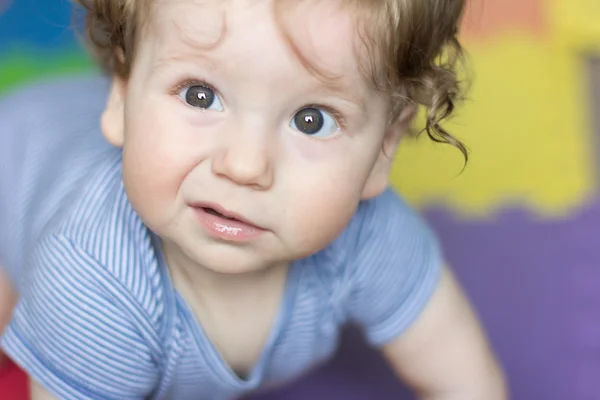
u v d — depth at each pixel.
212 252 0.94
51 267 1.02
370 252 1.14
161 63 0.90
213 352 1.09
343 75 0.89
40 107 1.38
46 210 1.16
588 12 2.05
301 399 1.46
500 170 1.83
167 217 0.93
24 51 1.99
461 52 1.07
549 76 2.01
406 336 1.21
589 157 1.87
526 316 1.59
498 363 1.44
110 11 1.00
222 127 0.89
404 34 0.92
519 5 2.13
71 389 1.06
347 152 0.93
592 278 1.65
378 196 1.16
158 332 1.05
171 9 0.89
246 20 0.85
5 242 1.29
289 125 0.90
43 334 1.04
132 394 1.09
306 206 0.92
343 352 1.52
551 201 1.79
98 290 1.01
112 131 1.02
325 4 0.86
